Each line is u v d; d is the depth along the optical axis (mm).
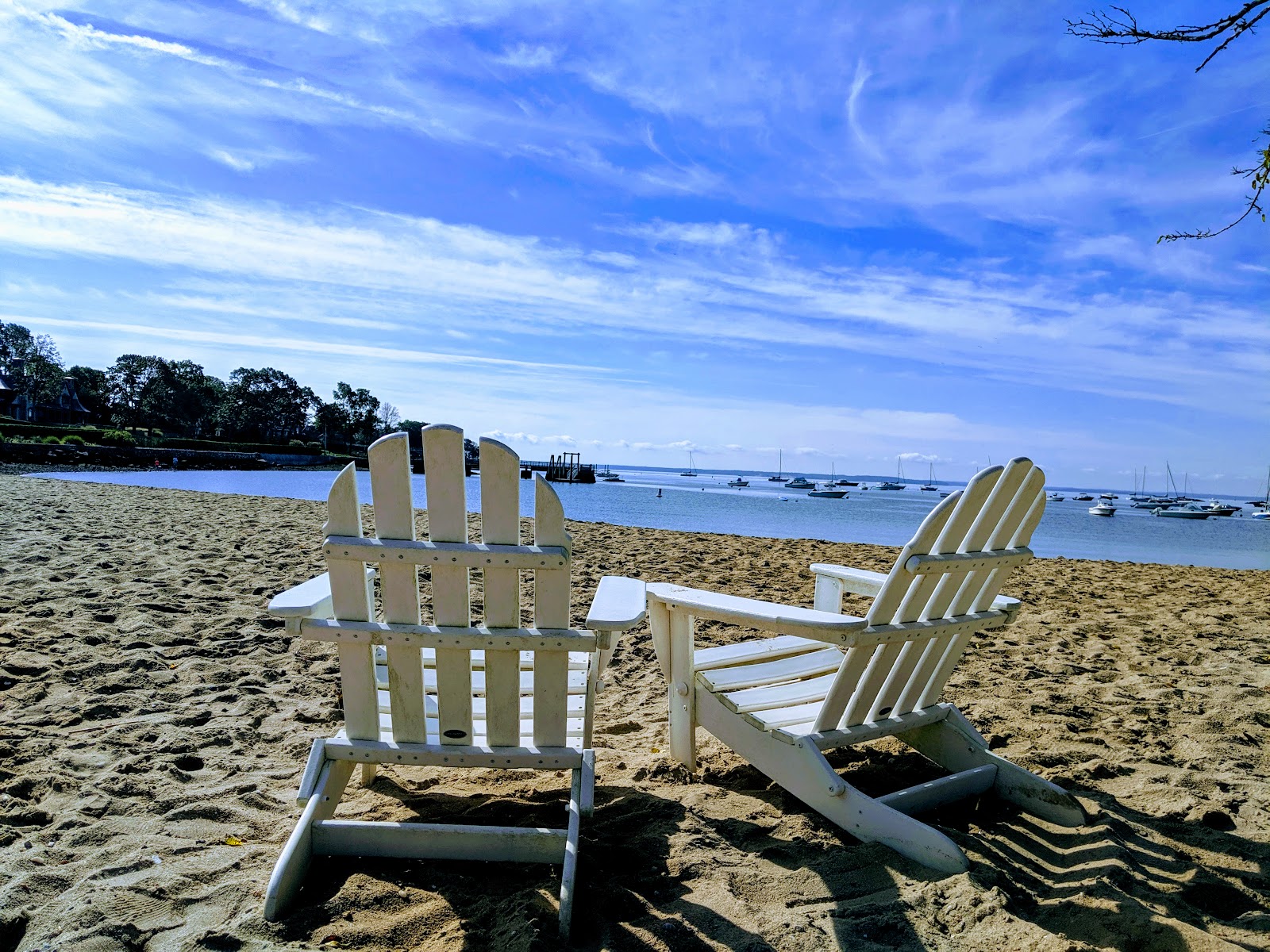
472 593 6219
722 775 2766
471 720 2115
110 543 7562
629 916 1830
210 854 2066
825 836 2262
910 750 3074
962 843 2227
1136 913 1787
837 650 3084
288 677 3768
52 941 1626
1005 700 3756
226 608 5031
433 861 2025
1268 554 21703
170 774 2594
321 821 1990
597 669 2229
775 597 6707
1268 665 4551
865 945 1712
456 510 1984
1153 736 3246
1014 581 8312
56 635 4133
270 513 12242
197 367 100375
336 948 1666
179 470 50719
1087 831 2320
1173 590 7805
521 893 1879
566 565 1970
